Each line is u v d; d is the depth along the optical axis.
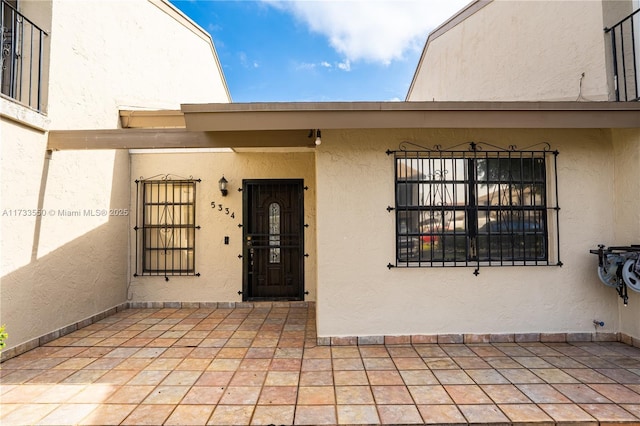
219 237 5.58
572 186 3.86
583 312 3.80
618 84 3.70
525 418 2.30
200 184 5.63
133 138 3.89
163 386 2.78
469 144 3.89
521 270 3.81
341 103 3.30
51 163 4.02
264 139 3.86
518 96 5.01
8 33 4.07
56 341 3.90
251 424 2.25
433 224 3.89
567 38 4.21
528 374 2.97
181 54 6.80
